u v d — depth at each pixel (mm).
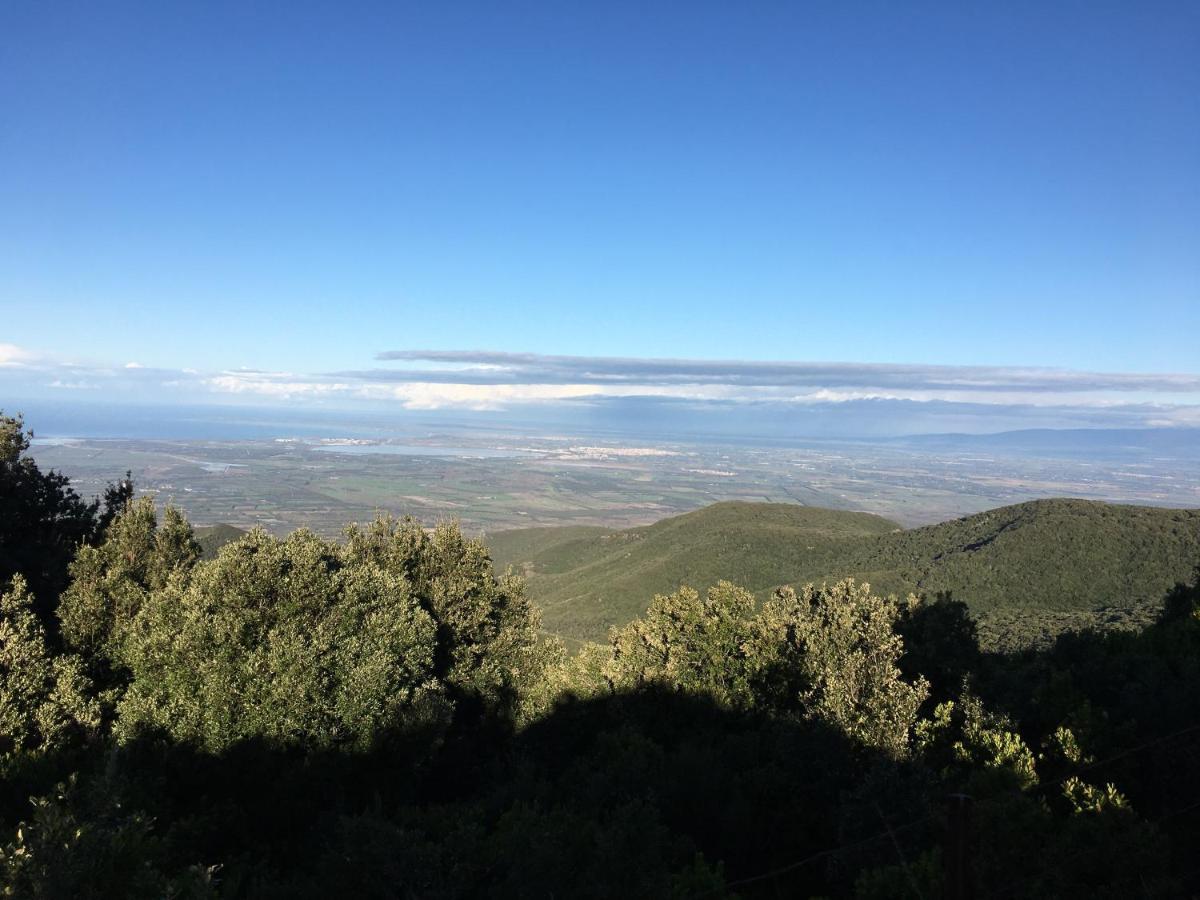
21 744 14867
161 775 15000
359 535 25578
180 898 8875
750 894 14375
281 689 15797
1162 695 16219
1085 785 13289
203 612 16703
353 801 16609
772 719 22266
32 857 7879
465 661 23422
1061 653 23125
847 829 13695
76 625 19359
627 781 15484
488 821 15234
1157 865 10703
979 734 17000
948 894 7410
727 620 26094
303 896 11039
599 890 10227
